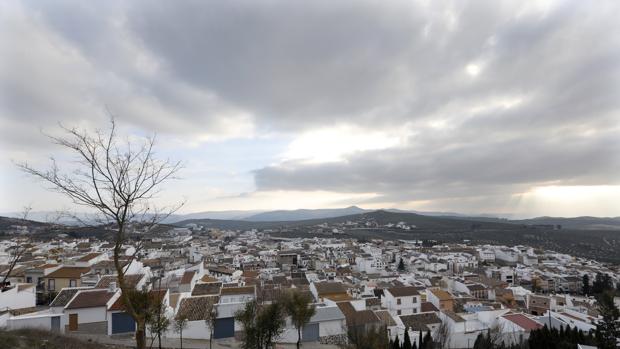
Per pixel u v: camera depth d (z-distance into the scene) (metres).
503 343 40.50
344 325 42.00
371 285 79.31
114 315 36.38
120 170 14.98
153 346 33.59
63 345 24.59
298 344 34.72
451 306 64.94
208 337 38.09
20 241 32.28
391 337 41.84
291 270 109.31
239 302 44.03
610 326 39.31
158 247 125.06
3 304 41.56
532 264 142.50
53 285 56.28
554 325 47.66
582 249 198.88
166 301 38.97
